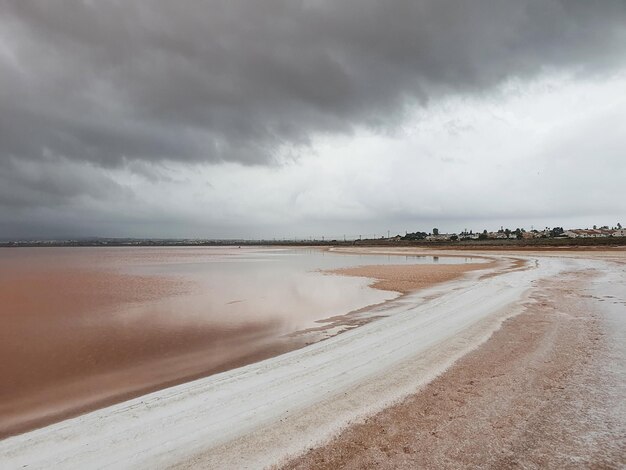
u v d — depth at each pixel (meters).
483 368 7.31
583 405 5.63
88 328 13.31
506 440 4.78
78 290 23.11
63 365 9.61
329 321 13.98
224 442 5.04
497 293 16.84
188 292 22.05
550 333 9.65
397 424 5.31
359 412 5.72
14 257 80.38
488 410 5.59
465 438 4.86
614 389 6.15
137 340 11.80
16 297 20.28
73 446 5.16
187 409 6.16
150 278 30.78
